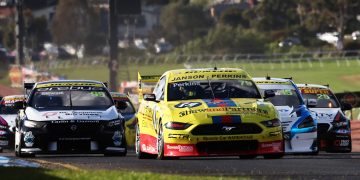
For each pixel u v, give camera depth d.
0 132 62.16
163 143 42.53
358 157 46.72
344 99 96.81
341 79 181.88
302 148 49.31
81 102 50.81
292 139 49.09
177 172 35.09
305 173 34.66
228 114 41.78
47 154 49.50
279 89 52.72
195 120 41.81
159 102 44.84
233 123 41.62
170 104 43.62
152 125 45.06
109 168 36.84
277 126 42.22
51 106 50.34
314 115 55.53
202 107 42.56
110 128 48.72
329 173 34.66
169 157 43.44
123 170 35.25
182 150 41.91
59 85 51.94
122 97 66.19
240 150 41.75
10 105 64.62
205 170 36.12
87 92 51.59
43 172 30.92
